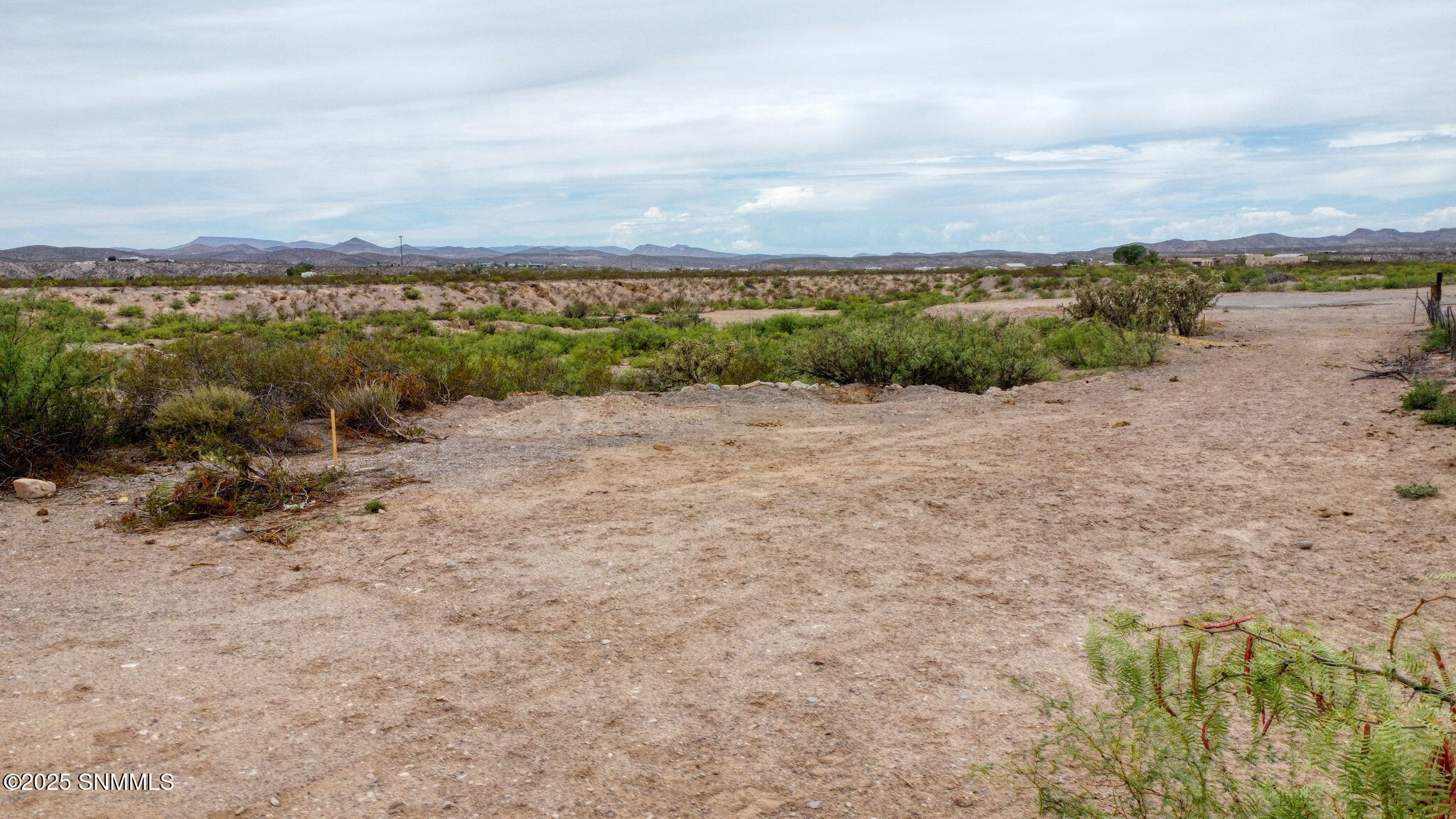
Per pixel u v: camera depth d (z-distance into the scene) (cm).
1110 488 712
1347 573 501
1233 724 331
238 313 4706
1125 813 273
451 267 18888
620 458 864
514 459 855
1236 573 509
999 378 1507
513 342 2683
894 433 1002
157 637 431
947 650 414
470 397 1202
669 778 310
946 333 1648
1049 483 737
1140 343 1716
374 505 668
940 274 8256
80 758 316
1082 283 2295
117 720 344
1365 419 963
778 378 1617
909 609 468
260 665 398
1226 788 235
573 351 2619
